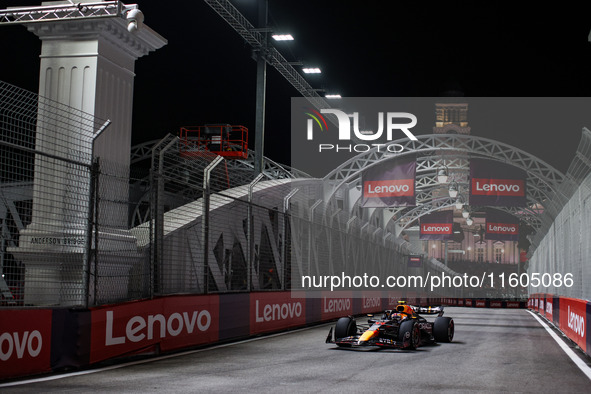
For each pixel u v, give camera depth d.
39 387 6.92
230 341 13.35
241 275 16.17
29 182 8.81
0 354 7.30
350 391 7.00
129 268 11.98
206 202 12.89
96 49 11.61
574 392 7.28
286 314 16.95
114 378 7.72
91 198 9.18
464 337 15.42
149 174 11.09
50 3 11.84
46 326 8.02
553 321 20.44
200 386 7.16
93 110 11.48
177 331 11.09
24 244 10.72
